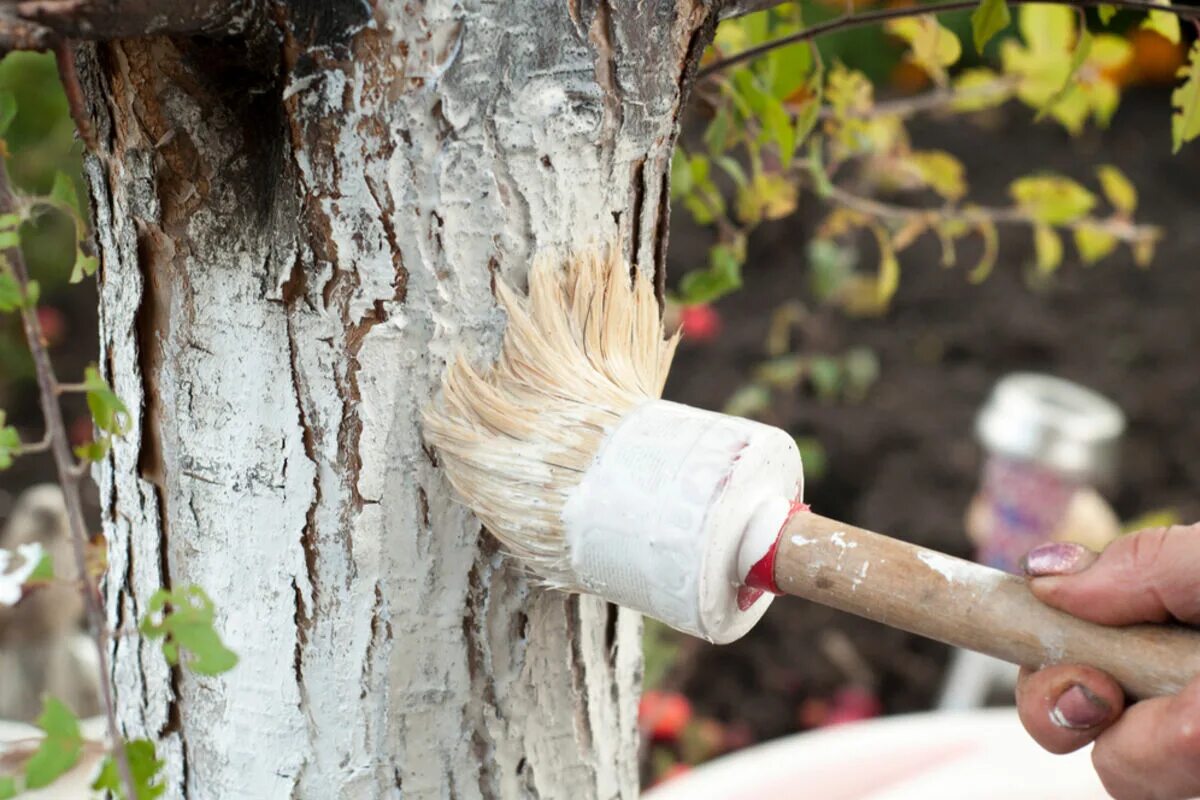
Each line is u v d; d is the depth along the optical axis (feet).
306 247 3.23
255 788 3.40
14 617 5.07
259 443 3.31
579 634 3.43
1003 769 4.67
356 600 3.32
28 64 7.31
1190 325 10.05
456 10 3.17
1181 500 8.67
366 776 3.37
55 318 8.95
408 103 3.18
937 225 4.59
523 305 3.27
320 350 3.26
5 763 3.95
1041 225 4.53
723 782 4.69
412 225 3.22
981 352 9.81
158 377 3.36
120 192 3.30
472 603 3.35
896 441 8.93
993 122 12.37
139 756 3.07
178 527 3.39
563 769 3.46
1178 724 3.10
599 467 3.20
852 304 10.03
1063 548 3.22
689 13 3.30
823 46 9.59
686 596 3.17
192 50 3.20
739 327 9.75
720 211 4.20
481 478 3.24
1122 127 12.30
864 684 7.50
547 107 3.22
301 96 3.18
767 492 3.21
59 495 5.28
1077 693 3.14
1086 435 6.73
